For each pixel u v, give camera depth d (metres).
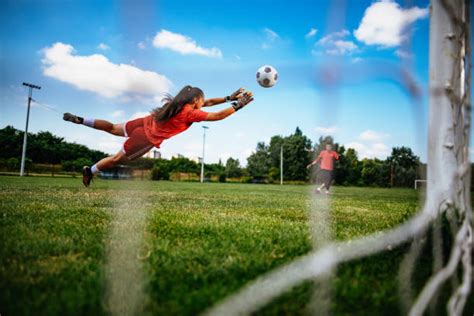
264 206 6.13
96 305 1.74
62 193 7.54
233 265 2.36
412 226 2.86
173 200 6.91
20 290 1.89
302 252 2.71
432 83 2.74
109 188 9.94
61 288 1.94
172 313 1.68
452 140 2.73
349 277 2.22
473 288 2.09
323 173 11.71
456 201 2.61
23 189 8.66
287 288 1.94
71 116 4.81
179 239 3.08
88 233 3.21
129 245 2.76
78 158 47.06
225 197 8.48
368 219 4.55
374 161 39.66
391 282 2.16
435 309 1.85
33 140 45.34
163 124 4.67
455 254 1.52
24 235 3.03
